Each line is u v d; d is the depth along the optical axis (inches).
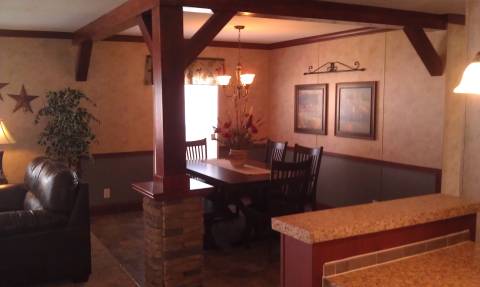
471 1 121.7
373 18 161.8
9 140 207.0
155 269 136.9
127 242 192.2
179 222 134.7
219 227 210.4
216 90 265.1
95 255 175.9
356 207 78.9
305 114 253.1
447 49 177.6
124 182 242.5
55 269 143.0
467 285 62.7
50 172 151.3
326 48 236.1
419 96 188.9
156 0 127.6
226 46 264.5
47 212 141.3
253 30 221.1
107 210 238.8
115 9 160.6
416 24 169.9
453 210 78.3
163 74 129.7
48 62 221.8
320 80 241.6
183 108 133.9
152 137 248.2
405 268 69.1
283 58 268.8
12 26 205.0
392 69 199.8
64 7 158.2
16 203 176.6
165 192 130.3
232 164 198.5
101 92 233.9
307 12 150.0
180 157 134.7
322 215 72.8
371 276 66.0
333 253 66.2
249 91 276.5
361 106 215.6
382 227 69.4
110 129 237.6
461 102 181.3
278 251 181.2
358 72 217.3
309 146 251.8
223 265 166.6
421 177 188.9
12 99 216.1
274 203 174.2
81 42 210.7
